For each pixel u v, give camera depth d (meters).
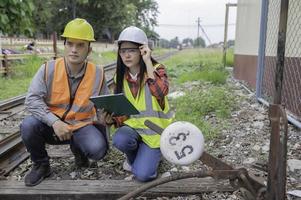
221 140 5.43
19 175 4.25
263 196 3.13
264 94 8.00
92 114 4.09
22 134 3.84
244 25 12.20
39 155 3.94
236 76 13.73
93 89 3.98
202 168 4.40
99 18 60.50
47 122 3.75
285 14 2.82
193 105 7.27
